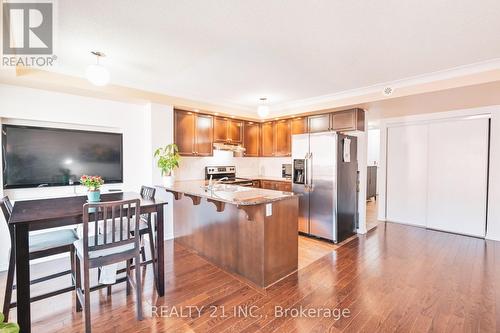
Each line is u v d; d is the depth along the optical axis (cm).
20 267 172
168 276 275
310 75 317
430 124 465
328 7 177
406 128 495
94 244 188
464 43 229
